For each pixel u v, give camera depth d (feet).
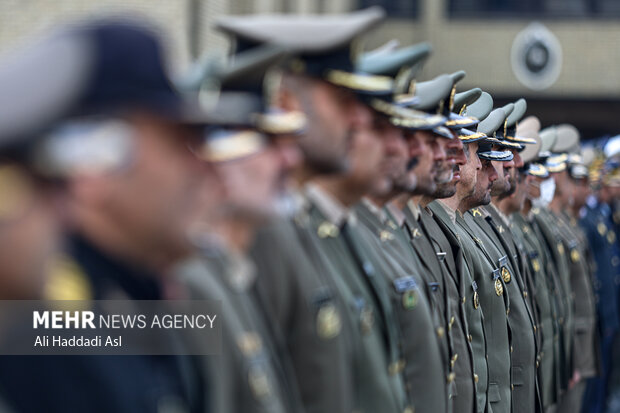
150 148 16.74
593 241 99.96
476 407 47.14
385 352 33.27
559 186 84.48
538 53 225.15
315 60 30.78
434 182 41.86
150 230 17.06
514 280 57.77
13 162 14.97
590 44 225.35
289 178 31.22
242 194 23.84
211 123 17.15
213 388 22.36
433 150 41.57
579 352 81.82
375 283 33.12
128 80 16.16
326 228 32.42
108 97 15.89
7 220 15.25
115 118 16.03
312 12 166.71
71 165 15.55
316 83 30.76
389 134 34.45
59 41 15.51
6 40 100.07
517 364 57.31
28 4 100.78
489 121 55.77
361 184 32.86
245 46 31.30
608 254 100.68
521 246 63.31
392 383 33.17
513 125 59.98
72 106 15.19
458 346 46.50
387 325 33.22
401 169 35.19
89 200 16.44
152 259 17.69
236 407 23.61
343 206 33.27
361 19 31.12
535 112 230.27
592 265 91.71
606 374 97.86
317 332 28.43
